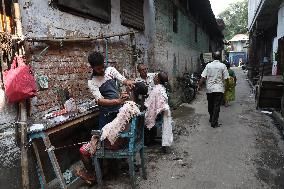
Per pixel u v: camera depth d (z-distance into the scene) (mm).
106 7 6301
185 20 15195
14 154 3609
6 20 3680
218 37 36625
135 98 5754
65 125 3992
